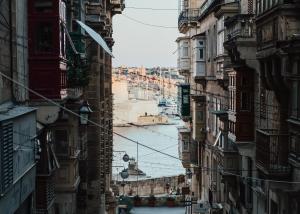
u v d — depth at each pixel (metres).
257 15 19.36
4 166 10.85
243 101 22.27
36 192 16.17
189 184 51.78
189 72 48.56
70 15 22.30
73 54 20.33
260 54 18.80
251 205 23.36
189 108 45.97
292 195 16.05
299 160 15.58
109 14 40.34
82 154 25.55
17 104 14.62
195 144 44.88
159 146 93.69
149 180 63.69
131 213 47.09
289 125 16.52
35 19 15.96
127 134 109.19
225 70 27.70
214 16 32.47
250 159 23.75
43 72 16.05
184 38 48.34
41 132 16.28
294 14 15.89
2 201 10.91
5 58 13.95
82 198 26.27
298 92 15.73
